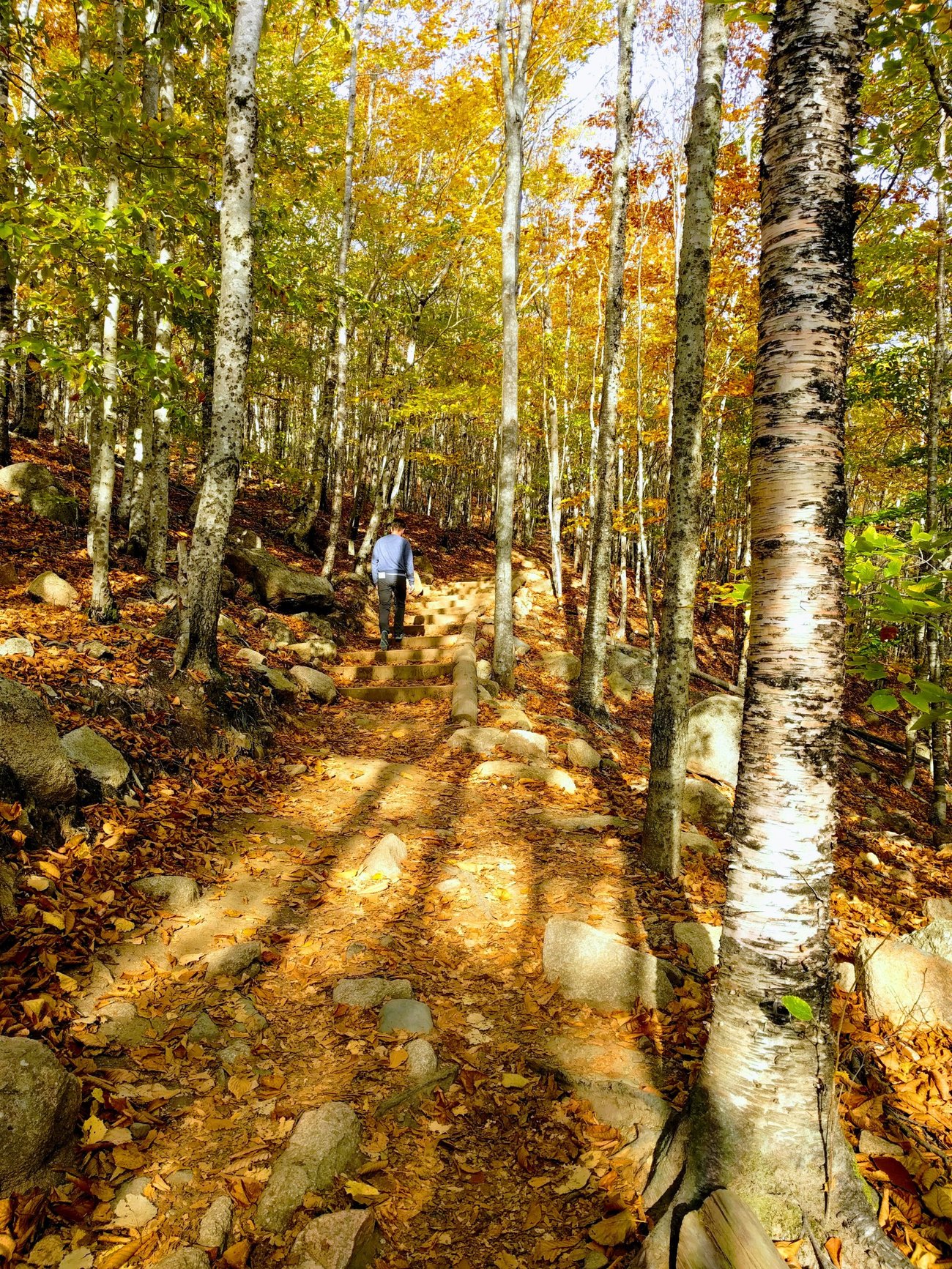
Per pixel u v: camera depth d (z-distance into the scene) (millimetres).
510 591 9352
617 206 8648
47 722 3732
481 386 14305
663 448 18375
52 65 8109
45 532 8047
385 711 8320
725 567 21234
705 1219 1942
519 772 6520
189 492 13289
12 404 12477
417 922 3871
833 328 2080
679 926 3871
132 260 4824
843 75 2066
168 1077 2555
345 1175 2279
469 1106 2658
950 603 2430
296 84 9664
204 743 5406
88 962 2975
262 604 10070
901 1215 2223
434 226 13180
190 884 3729
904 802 11078
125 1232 1972
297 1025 2982
